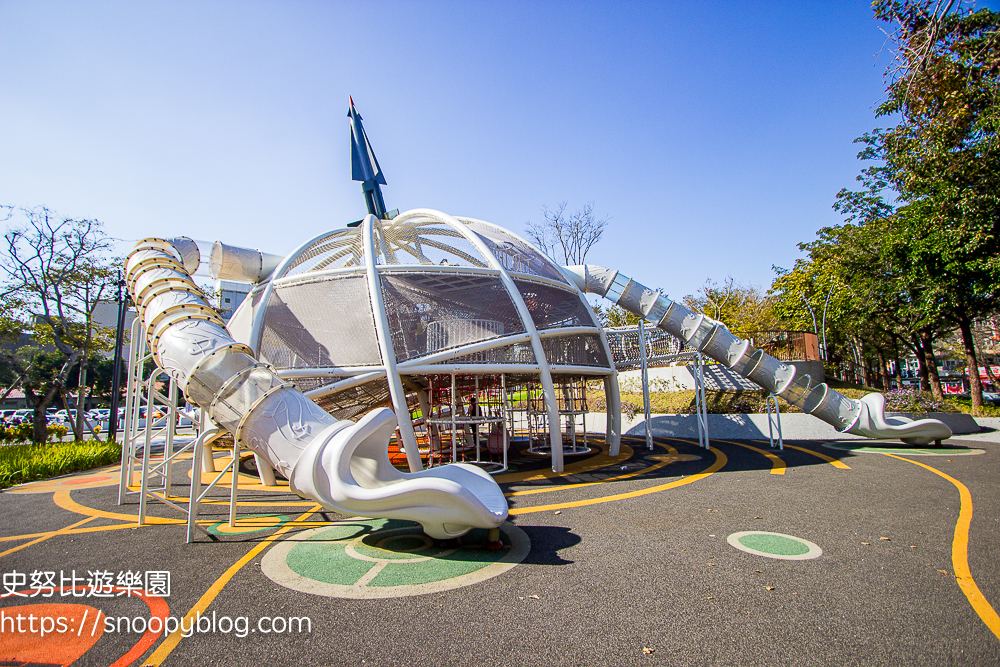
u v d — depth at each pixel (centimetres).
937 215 2027
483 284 1252
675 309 1727
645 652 377
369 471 736
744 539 659
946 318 2300
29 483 1279
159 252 976
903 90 1588
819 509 814
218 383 741
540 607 460
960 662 360
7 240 2098
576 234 4372
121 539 719
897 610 443
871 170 2512
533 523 766
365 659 376
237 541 698
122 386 4394
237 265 1348
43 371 3397
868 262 2422
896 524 718
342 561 603
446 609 461
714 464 1323
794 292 3747
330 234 1423
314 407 738
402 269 1184
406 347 1102
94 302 2309
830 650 376
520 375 1455
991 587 490
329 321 1138
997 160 1777
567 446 1842
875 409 1571
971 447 1585
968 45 1463
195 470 723
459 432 1802
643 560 584
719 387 2325
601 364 1455
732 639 395
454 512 596
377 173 2017
